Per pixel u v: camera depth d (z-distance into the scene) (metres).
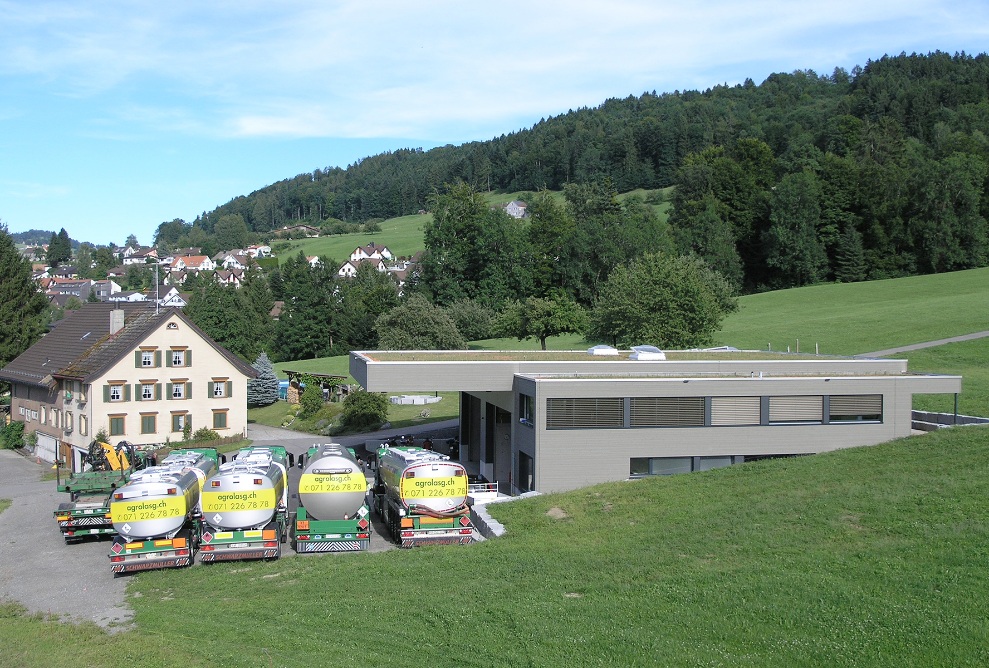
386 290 110.56
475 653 13.04
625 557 18.30
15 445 54.22
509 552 19.83
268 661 12.98
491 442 36.41
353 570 19.52
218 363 49.66
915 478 21.38
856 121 142.62
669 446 29.42
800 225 110.31
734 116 196.38
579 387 28.88
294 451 45.12
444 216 108.31
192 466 24.73
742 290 116.75
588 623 14.05
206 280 151.25
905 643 12.12
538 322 76.88
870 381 30.61
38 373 51.44
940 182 104.44
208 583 19.53
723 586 15.34
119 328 50.72
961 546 15.98
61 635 15.34
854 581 14.87
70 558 23.36
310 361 99.81
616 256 102.75
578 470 28.94
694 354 43.25
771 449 30.06
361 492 22.77
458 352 40.84
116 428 46.44
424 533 22.91
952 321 73.12
